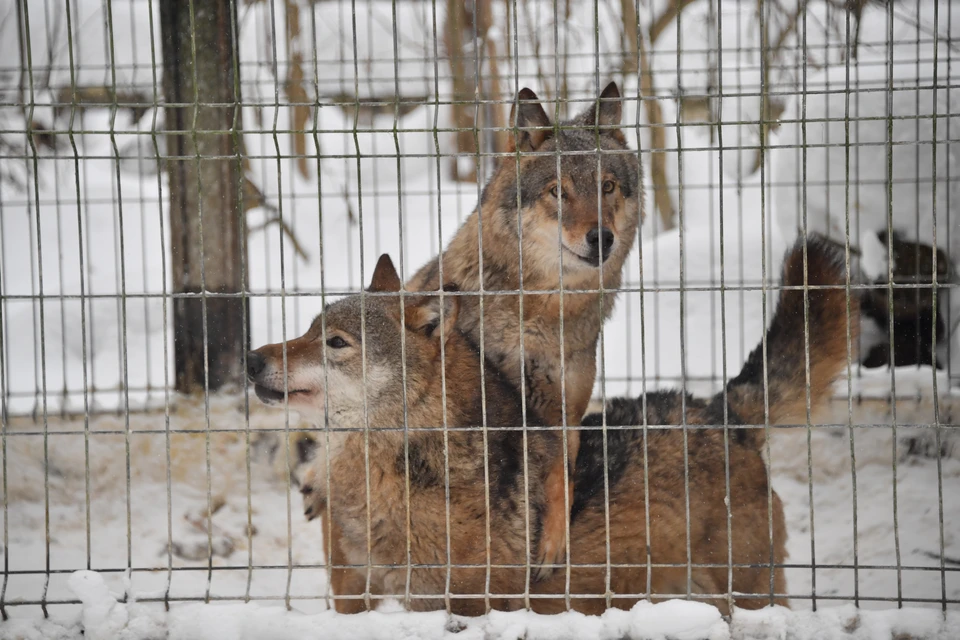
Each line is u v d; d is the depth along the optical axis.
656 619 2.92
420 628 2.98
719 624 2.93
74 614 3.07
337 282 9.81
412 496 3.70
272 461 5.72
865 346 6.75
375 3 12.62
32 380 7.29
